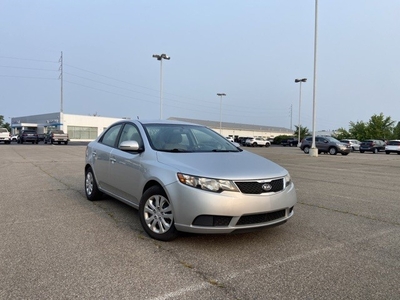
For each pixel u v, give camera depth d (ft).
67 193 24.13
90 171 21.66
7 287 9.70
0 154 66.95
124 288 9.75
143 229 15.31
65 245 13.17
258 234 14.97
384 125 197.88
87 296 9.25
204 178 12.42
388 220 18.02
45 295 9.28
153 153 14.97
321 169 48.26
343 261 12.07
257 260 11.99
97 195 21.06
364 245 13.84
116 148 18.49
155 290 9.66
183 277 10.53
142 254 12.34
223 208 12.08
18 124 221.87
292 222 17.21
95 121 208.54
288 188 13.80
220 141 17.99
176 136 16.88
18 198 22.20
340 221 17.65
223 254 12.49
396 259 12.37
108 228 15.47
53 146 111.65
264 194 12.73
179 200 12.69
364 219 18.16
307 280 10.46
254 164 14.10
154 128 17.16
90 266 11.22
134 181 15.62
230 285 10.05
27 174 34.86
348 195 25.72
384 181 34.60
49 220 16.78
